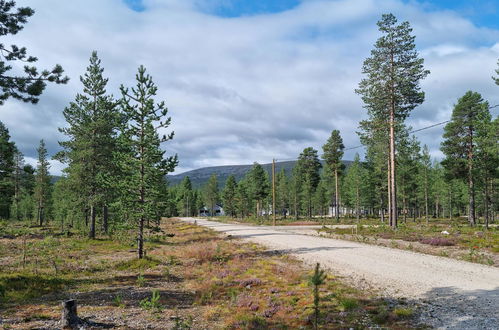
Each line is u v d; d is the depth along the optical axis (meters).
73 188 29.53
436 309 8.83
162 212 17.92
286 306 9.63
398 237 24.38
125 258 19.47
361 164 66.94
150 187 17.59
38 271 15.13
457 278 12.17
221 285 12.49
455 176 43.38
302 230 35.81
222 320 8.73
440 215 88.56
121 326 8.04
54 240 26.89
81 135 30.44
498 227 36.88
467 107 41.56
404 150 44.22
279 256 18.14
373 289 11.04
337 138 54.44
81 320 8.22
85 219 33.28
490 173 39.53
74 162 30.33
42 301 10.61
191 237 31.33
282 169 98.25
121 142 17.41
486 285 11.08
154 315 9.00
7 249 22.56
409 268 14.10
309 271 14.08
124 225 17.66
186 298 11.05
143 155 17.44
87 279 13.93
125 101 17.19
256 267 15.36
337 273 13.52
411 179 54.34
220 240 27.11
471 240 21.12
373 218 70.06
